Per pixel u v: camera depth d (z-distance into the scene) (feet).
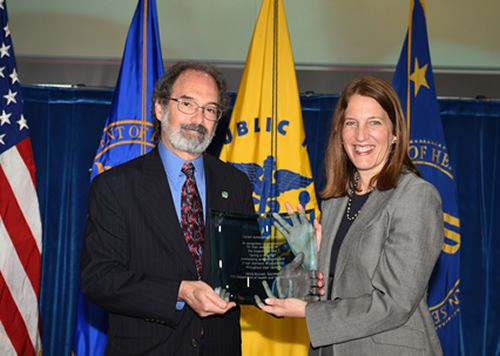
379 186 6.08
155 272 6.08
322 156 12.86
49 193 12.86
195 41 13.34
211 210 6.11
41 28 13.28
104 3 13.37
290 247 6.15
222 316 6.42
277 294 5.97
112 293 5.82
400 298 5.48
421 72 10.89
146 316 5.81
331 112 12.98
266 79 10.52
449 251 10.81
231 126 10.60
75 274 12.76
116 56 13.28
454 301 10.88
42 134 12.82
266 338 10.42
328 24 13.46
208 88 6.64
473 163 13.12
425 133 10.69
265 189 10.27
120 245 6.16
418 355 5.59
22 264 9.90
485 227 13.12
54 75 13.17
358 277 5.88
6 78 10.19
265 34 10.66
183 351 6.01
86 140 12.92
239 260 6.03
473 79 13.38
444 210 10.65
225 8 13.43
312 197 10.27
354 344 5.82
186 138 6.47
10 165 10.01
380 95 6.22
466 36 13.50
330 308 5.72
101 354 10.37
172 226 6.19
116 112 10.34
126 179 6.37
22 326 9.78
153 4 10.73
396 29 13.42
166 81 6.77
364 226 5.98
